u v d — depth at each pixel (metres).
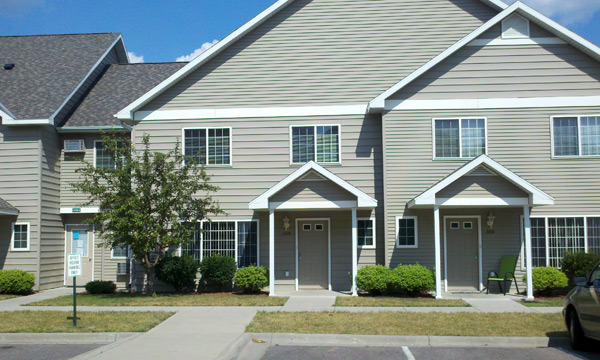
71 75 21.05
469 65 16.69
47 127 18.84
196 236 17.64
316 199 15.62
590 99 16.38
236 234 17.52
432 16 17.72
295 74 17.77
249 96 17.81
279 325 11.28
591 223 16.28
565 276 15.30
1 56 22.39
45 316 12.39
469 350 9.70
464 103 16.61
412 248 16.52
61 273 19.66
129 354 8.93
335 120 17.50
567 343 10.12
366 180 17.20
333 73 17.69
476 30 16.39
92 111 20.23
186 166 16.16
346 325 11.24
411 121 16.67
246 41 17.97
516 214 16.62
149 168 15.69
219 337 10.24
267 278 16.53
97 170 15.73
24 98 19.34
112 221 15.55
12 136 18.45
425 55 17.58
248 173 17.61
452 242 16.83
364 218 17.19
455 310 12.97
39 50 22.91
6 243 18.19
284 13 17.94
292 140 17.59
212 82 17.94
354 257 15.66
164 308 13.55
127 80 22.27
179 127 17.88
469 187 14.94
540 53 16.58
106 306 13.94
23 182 18.30
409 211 16.55
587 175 16.36
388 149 16.64
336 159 17.39
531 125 16.48
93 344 10.30
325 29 17.83
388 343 10.27
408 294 15.51
